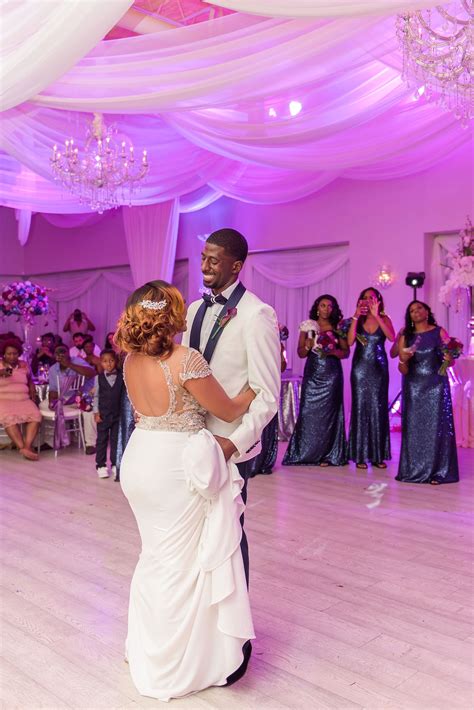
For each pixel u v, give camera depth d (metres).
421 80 4.76
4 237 15.18
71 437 8.12
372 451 6.47
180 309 2.53
